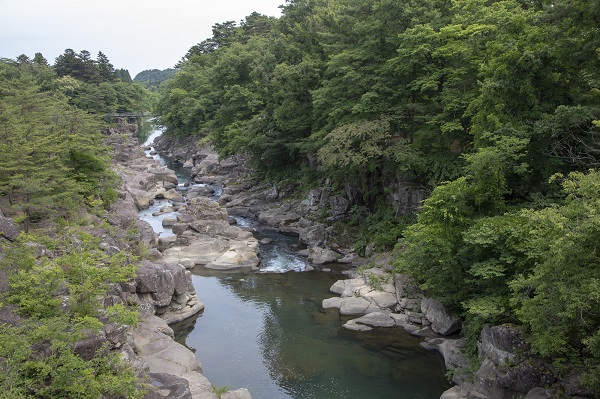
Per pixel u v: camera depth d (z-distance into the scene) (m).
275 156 60.69
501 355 20.80
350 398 22.94
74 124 44.97
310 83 51.22
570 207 17.80
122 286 28.02
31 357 16.28
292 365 26.02
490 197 26.31
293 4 59.97
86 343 17.58
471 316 25.61
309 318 31.69
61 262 22.00
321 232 46.22
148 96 183.50
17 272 19.78
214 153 84.62
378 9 39.66
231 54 76.31
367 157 38.09
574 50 25.73
